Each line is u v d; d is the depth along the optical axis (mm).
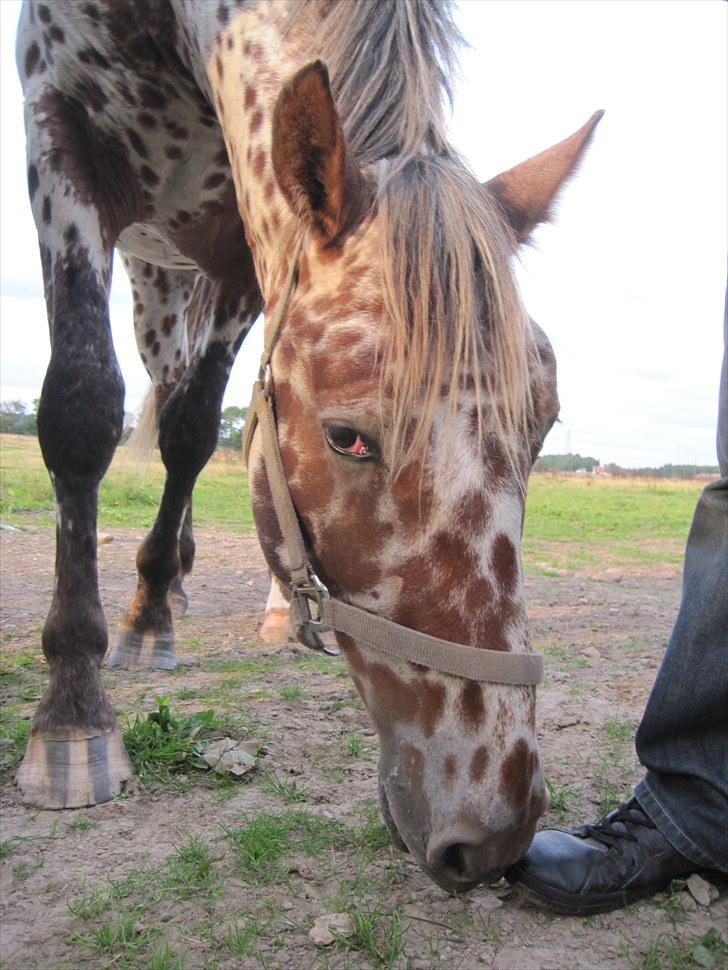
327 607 1706
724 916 1800
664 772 1871
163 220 3186
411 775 1598
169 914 1708
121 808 2154
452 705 1552
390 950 1594
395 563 1593
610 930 1739
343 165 1702
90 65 2758
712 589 1827
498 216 1774
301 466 1750
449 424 1550
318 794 2250
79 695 2305
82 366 2428
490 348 1592
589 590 6312
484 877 1535
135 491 11414
